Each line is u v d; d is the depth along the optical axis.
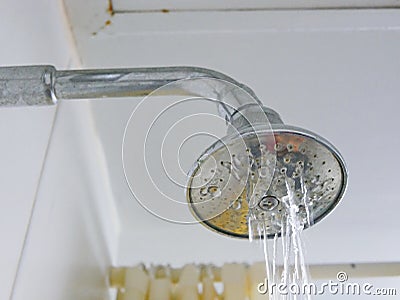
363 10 0.85
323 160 0.48
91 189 0.98
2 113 0.54
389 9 0.85
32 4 0.67
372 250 1.25
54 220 0.73
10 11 0.58
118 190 1.14
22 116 0.61
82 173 0.91
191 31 0.85
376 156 1.11
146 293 1.01
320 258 1.23
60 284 0.76
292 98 0.96
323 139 0.46
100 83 0.40
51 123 0.74
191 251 1.22
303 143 0.46
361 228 1.29
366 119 1.01
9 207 0.57
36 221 0.66
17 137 0.59
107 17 0.83
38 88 0.39
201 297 1.01
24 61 0.62
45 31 0.72
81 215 0.89
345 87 0.95
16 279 0.59
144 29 0.85
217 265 1.19
